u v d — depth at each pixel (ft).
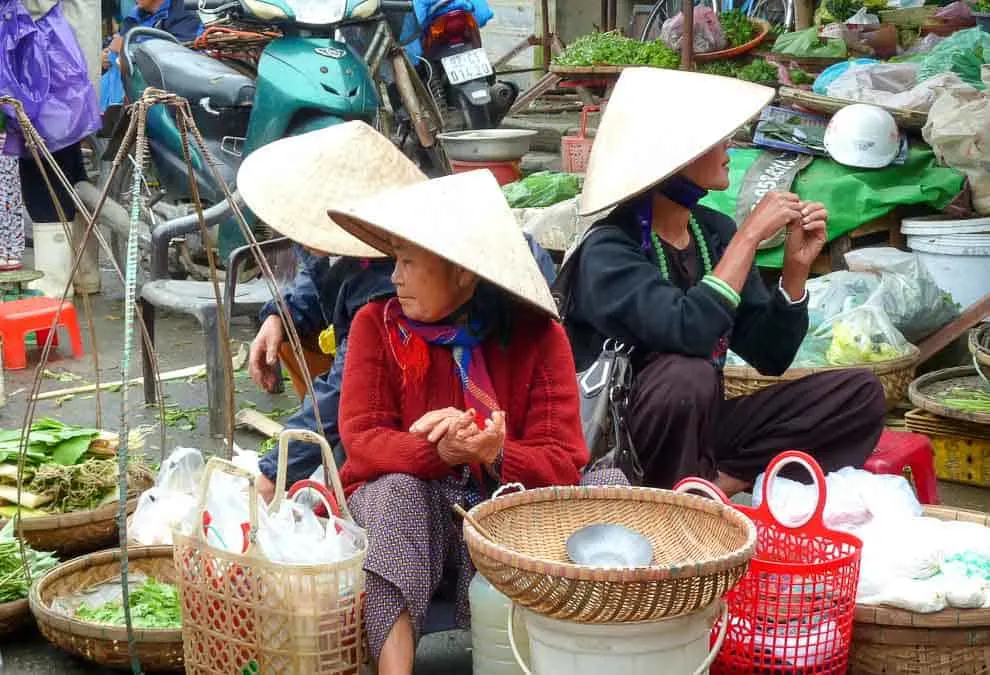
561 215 19.17
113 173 9.73
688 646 7.72
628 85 11.00
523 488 8.83
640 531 8.71
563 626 7.61
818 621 8.52
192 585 8.59
